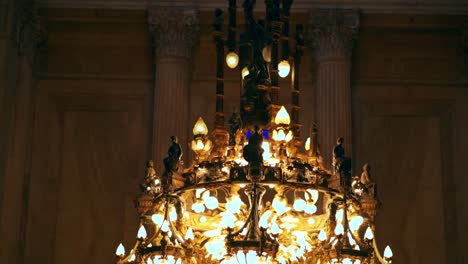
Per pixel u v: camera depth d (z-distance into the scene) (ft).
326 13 43.37
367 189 25.17
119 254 25.45
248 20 25.32
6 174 39.81
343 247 22.91
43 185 42.80
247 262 22.27
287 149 24.63
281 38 25.29
